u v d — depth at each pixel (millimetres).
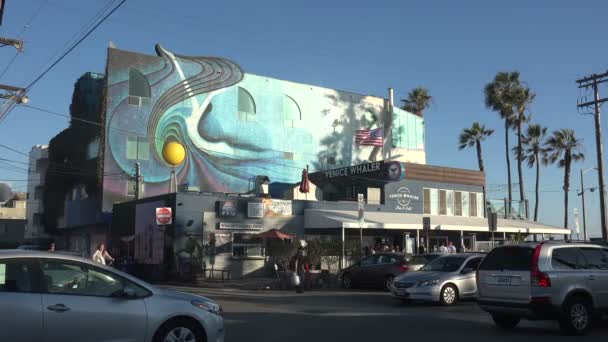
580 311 10945
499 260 11539
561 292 10773
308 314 14312
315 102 49812
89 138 43281
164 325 7719
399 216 34906
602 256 11609
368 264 23031
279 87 47875
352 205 34562
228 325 12227
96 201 39906
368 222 31031
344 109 51656
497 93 49812
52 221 50875
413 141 56438
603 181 29250
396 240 35531
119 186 39031
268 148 46375
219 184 43375
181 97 42594
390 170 35562
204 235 29047
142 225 31812
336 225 29844
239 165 44656
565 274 10906
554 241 11508
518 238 38438
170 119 41844
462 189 40125
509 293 11172
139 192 37688
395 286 16750
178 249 28266
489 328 11867
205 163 42938
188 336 7863
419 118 57375
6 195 21281
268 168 46125
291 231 31766
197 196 29156
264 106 46750
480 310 15164
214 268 29000
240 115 45406
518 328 11906
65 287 7309
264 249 30516
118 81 40031
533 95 50062
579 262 11258
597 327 12047
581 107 30297
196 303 8055
